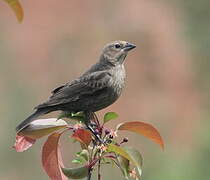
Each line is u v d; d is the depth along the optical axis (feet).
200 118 61.16
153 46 65.51
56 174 18.12
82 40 64.90
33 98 57.26
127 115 59.52
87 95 24.20
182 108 62.08
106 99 24.91
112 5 67.00
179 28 67.15
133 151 17.69
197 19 67.21
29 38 64.28
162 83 63.67
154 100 62.08
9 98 55.83
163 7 68.13
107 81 24.79
